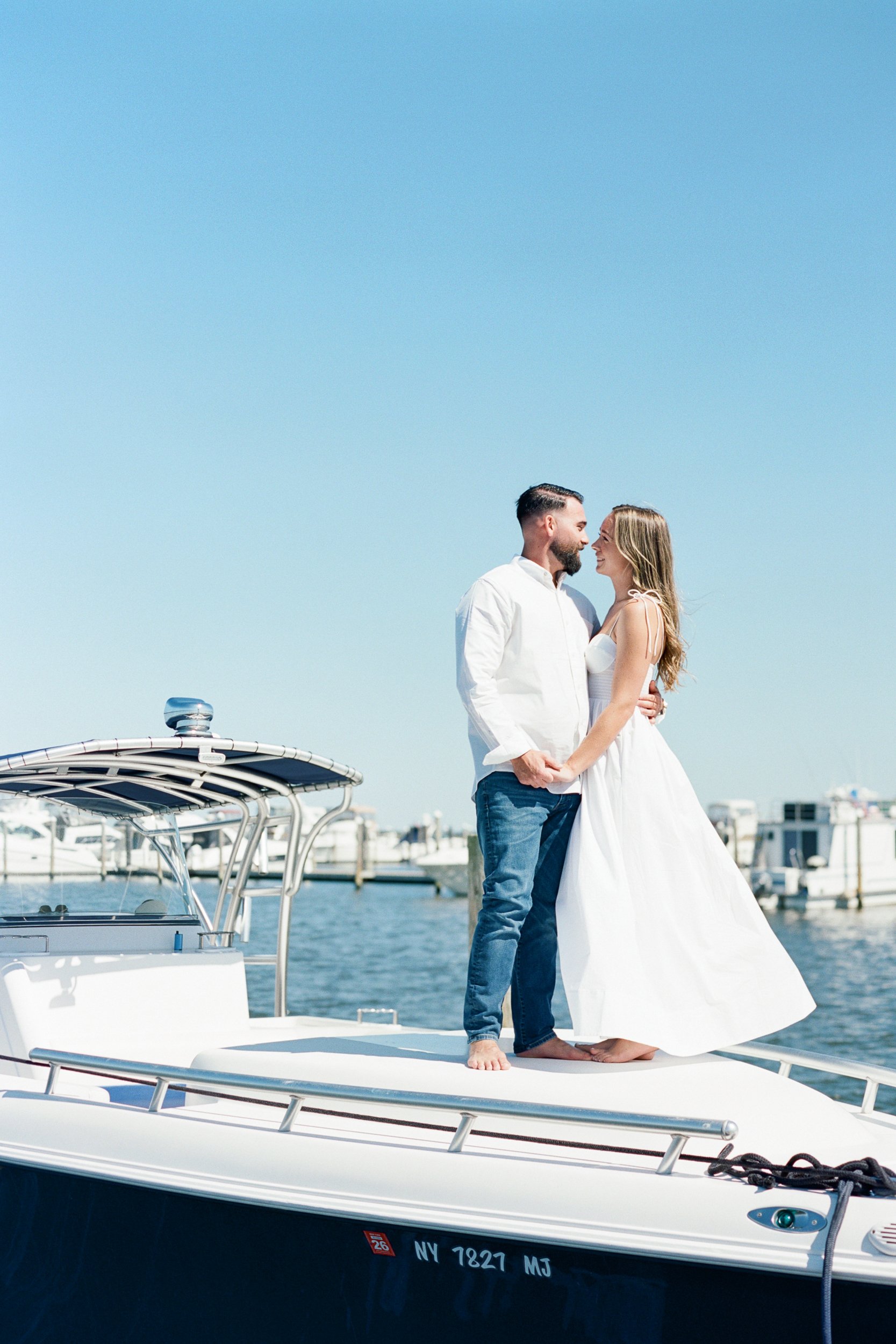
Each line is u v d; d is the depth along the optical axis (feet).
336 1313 9.84
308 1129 10.87
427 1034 13.32
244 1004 16.74
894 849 207.92
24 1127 11.69
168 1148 10.78
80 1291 11.10
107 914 17.76
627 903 11.27
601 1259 8.95
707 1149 9.79
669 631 12.10
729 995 11.20
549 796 11.71
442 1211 9.45
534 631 11.84
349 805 18.24
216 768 16.83
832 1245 8.33
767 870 203.82
